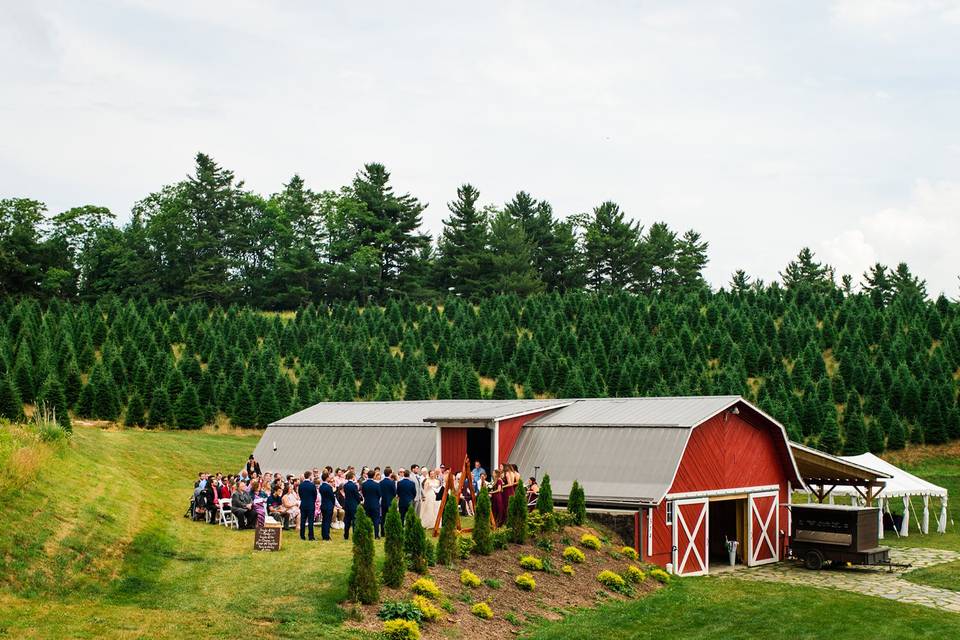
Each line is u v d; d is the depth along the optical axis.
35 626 16.98
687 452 32.94
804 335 81.00
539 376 72.75
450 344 81.81
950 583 30.95
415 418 41.62
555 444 35.19
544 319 88.75
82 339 71.25
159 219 118.69
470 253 124.19
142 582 21.38
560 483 33.62
